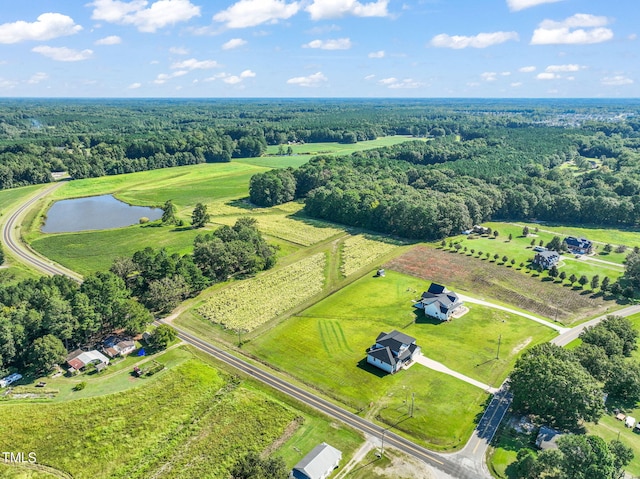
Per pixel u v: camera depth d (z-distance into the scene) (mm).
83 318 92000
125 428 71562
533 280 126562
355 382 83188
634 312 108375
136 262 119688
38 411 74812
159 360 89875
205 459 65812
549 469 59375
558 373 71125
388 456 66375
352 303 114125
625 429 71125
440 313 105688
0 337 82812
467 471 63562
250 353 92875
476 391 80500
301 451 67000
